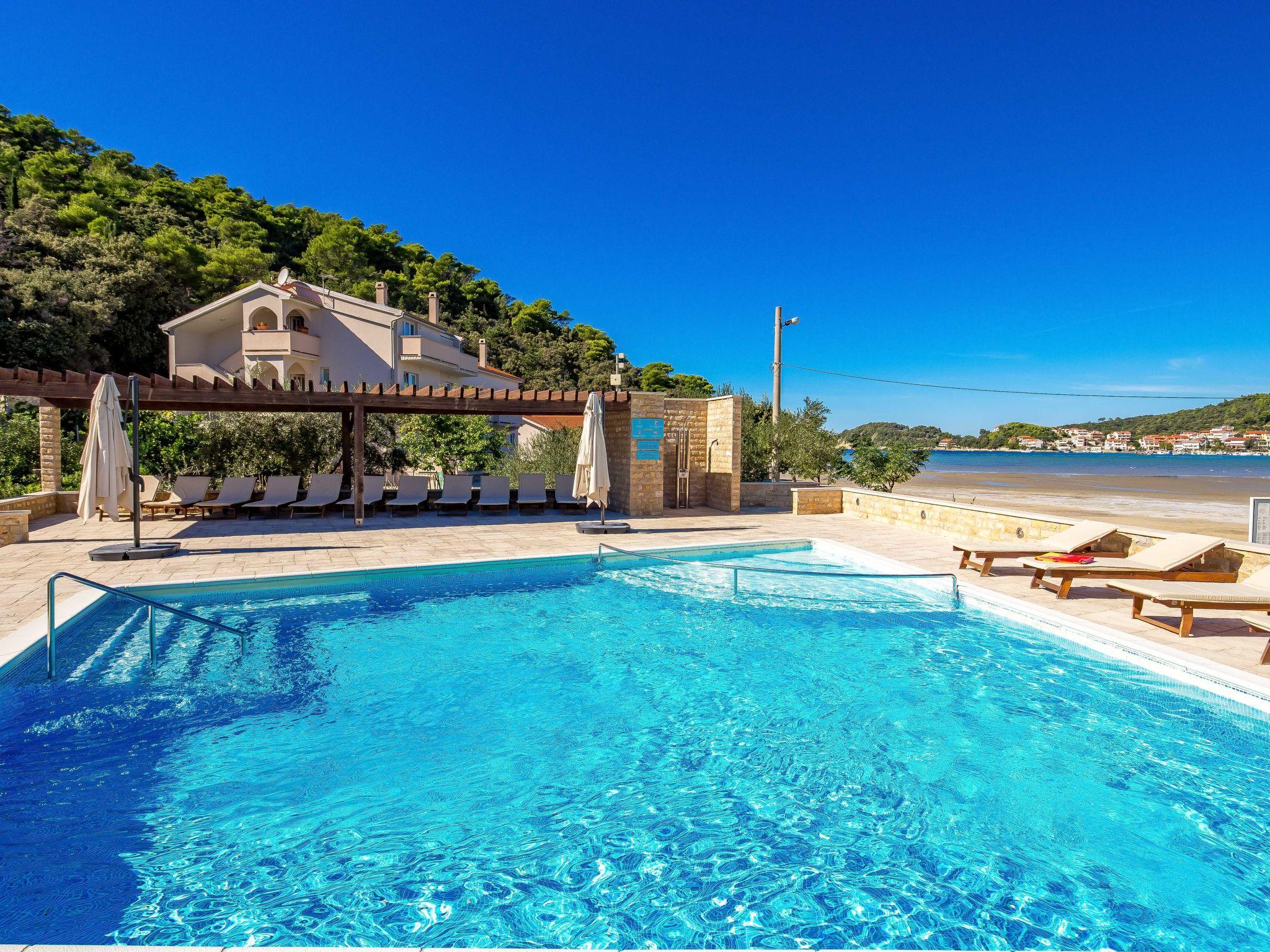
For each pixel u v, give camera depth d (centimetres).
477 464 2114
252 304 2969
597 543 1063
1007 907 291
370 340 3120
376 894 296
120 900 288
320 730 462
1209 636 589
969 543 882
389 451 1886
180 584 741
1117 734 462
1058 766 418
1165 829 350
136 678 538
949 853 330
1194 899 296
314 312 3130
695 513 1492
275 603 746
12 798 370
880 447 2066
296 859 322
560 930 274
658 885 305
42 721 463
